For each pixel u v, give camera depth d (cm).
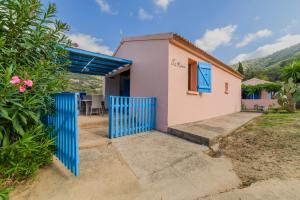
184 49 629
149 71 605
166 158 346
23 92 224
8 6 236
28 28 260
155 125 579
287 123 714
